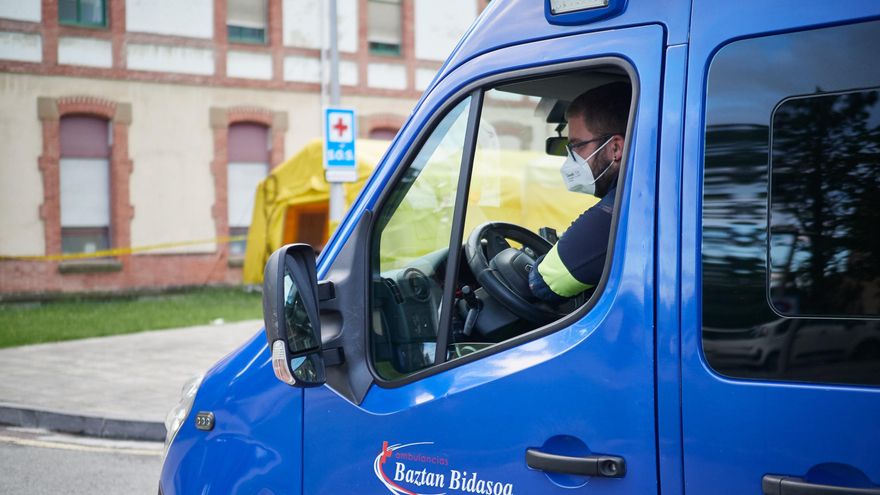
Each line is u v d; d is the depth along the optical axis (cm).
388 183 264
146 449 735
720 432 203
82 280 2130
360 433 255
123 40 2178
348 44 2433
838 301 193
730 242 206
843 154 195
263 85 2336
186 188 2250
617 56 228
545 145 334
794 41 203
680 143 215
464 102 256
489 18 256
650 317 214
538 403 227
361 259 263
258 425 275
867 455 188
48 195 2102
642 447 213
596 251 250
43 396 880
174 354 1131
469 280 288
